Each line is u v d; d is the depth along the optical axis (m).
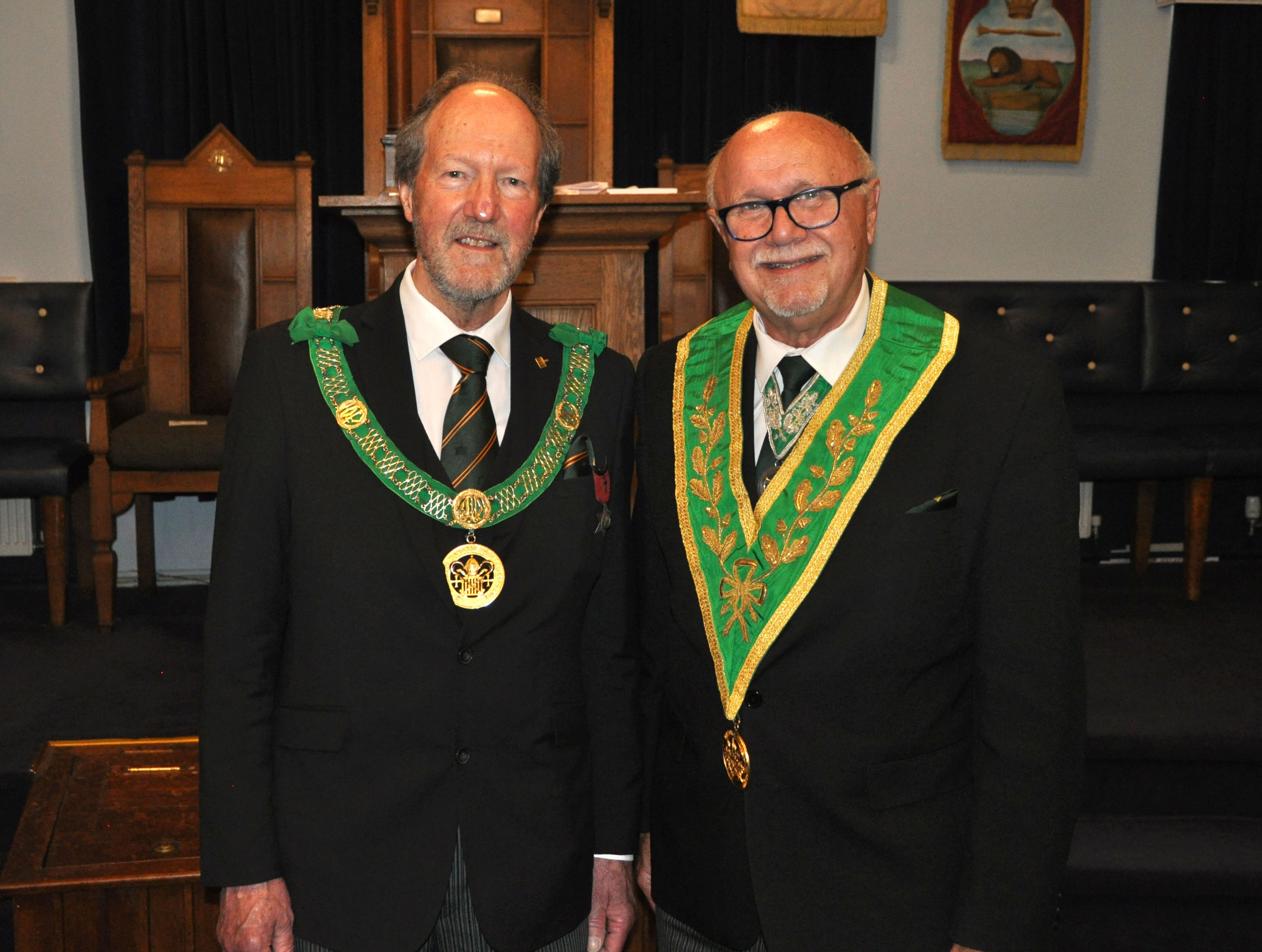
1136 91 5.03
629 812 1.59
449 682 1.40
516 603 1.43
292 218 4.33
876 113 4.94
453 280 1.41
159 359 4.31
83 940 1.93
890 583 1.36
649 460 1.60
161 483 3.88
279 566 1.43
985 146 4.96
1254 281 4.84
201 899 1.95
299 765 1.40
